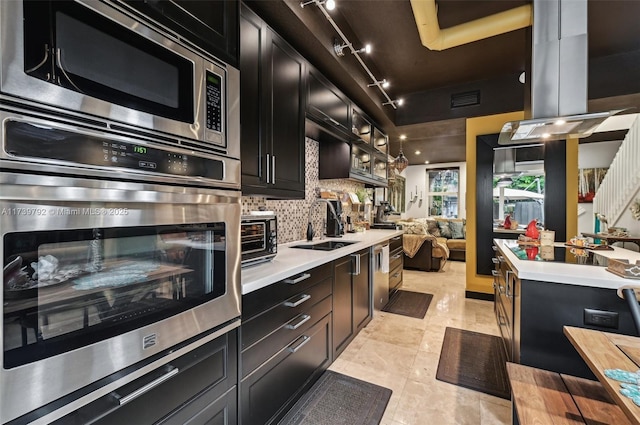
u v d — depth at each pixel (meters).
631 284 1.37
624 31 2.73
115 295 0.81
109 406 0.79
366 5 2.41
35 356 0.65
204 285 1.09
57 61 0.69
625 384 0.85
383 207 5.27
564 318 1.52
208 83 1.11
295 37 2.15
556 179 3.49
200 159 1.06
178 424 0.99
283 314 1.60
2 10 0.60
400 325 2.93
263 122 1.81
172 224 0.96
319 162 3.29
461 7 2.49
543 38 2.11
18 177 0.62
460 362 2.21
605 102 3.29
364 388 1.89
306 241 2.93
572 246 2.35
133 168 0.84
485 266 3.79
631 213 4.83
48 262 0.67
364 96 3.22
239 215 1.25
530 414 1.07
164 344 0.94
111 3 0.80
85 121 0.74
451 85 3.92
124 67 0.83
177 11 1.02
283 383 1.60
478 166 3.82
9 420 0.61
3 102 0.60
